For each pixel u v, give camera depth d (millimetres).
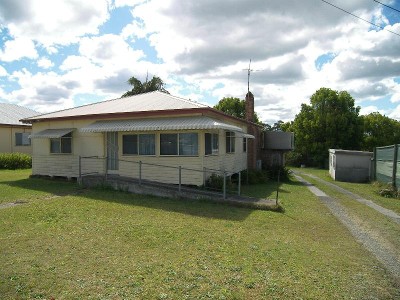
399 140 51375
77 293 5125
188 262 6547
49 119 17734
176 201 12773
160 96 18500
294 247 7820
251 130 24562
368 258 7293
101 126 15336
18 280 5504
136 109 15609
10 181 17406
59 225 8922
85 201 12172
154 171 15297
